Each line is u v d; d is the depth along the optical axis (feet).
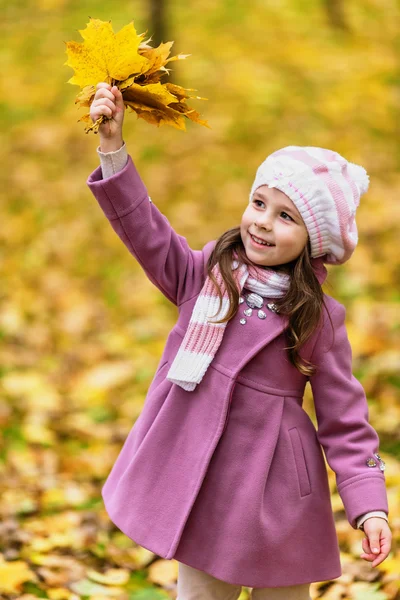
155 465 9.64
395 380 18.89
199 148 31.37
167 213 28.14
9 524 14.60
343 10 45.60
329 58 39.73
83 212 28.89
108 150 9.47
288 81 36.52
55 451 17.72
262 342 9.57
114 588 12.82
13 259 27.02
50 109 34.91
